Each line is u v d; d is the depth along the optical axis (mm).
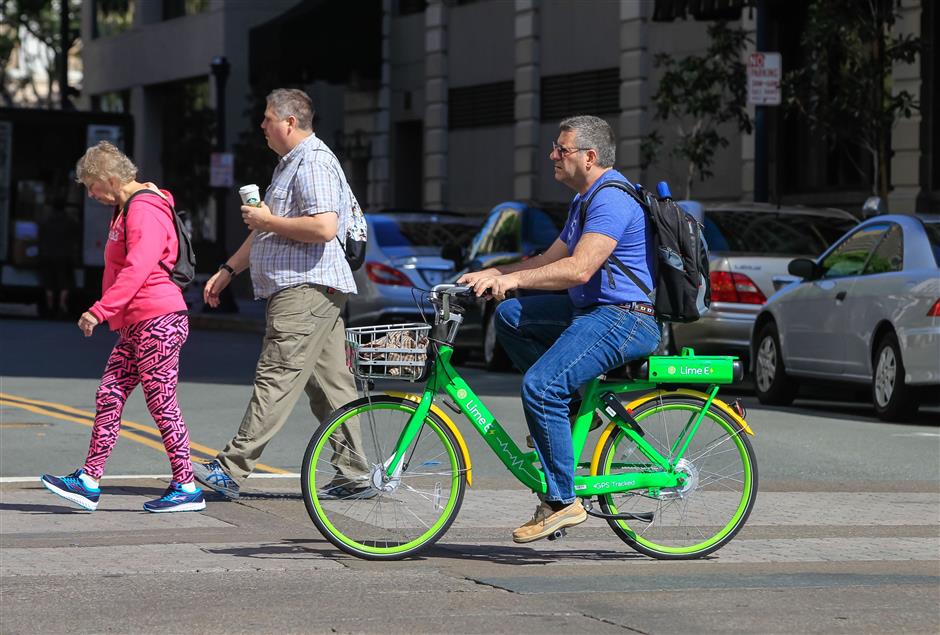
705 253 18688
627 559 18922
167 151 103375
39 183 75438
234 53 103875
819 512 22797
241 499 23344
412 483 18531
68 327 68875
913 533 21125
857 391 43125
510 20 83562
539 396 18016
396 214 52406
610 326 18172
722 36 56500
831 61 52656
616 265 18312
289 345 22672
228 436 31078
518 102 82688
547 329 18766
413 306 50219
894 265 34656
